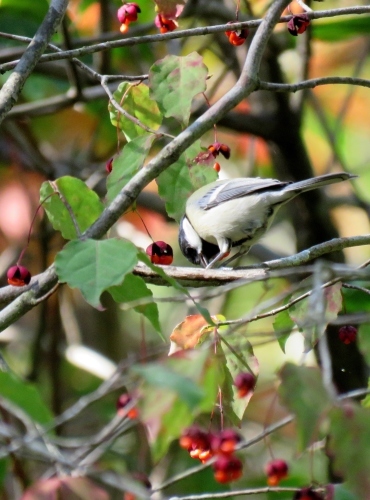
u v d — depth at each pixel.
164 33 8.26
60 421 6.43
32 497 5.62
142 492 5.80
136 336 16.48
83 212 7.90
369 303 11.36
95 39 12.38
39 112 12.86
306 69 13.00
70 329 14.77
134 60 15.34
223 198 9.88
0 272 14.95
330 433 5.05
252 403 11.62
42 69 13.24
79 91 12.64
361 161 17.47
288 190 9.44
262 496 10.97
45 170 14.62
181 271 7.65
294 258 7.92
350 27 13.41
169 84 7.74
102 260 5.80
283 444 12.19
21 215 14.85
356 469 4.99
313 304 5.50
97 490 5.68
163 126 13.73
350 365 12.13
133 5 8.34
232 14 13.05
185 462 11.80
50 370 13.71
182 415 5.05
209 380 5.12
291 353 14.98
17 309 7.39
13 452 6.63
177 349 7.03
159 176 8.20
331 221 13.59
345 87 17.06
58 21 8.23
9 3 13.52
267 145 14.16
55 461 6.23
